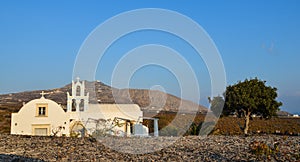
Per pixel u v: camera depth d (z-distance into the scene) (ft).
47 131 46.98
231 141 33.04
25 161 22.30
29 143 29.76
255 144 25.93
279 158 23.56
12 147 27.58
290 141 33.06
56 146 28.22
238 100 52.16
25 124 46.68
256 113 55.01
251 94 52.65
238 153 25.52
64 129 46.34
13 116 46.57
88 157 23.91
